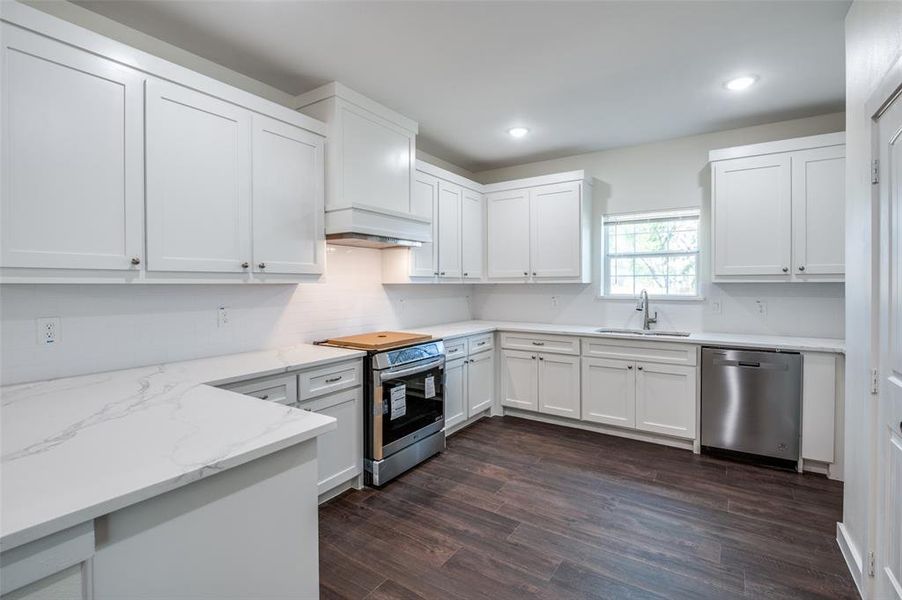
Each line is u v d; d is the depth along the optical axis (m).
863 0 1.77
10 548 0.70
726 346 3.10
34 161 1.55
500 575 1.88
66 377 1.87
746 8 1.99
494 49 2.35
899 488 1.41
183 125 1.98
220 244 2.13
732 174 3.24
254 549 1.09
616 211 4.05
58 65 1.60
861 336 1.79
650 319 3.83
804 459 2.89
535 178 4.12
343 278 3.27
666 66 2.54
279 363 2.23
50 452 1.02
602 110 3.16
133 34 2.13
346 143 2.73
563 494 2.60
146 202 1.85
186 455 1.00
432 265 3.72
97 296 1.98
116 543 0.85
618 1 1.95
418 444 3.01
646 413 3.42
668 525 2.26
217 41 2.24
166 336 2.23
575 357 3.72
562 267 4.00
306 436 1.18
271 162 2.36
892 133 1.46
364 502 2.51
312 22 2.09
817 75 2.64
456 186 4.01
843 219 2.90
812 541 2.11
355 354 2.59
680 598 1.74
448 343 3.48
